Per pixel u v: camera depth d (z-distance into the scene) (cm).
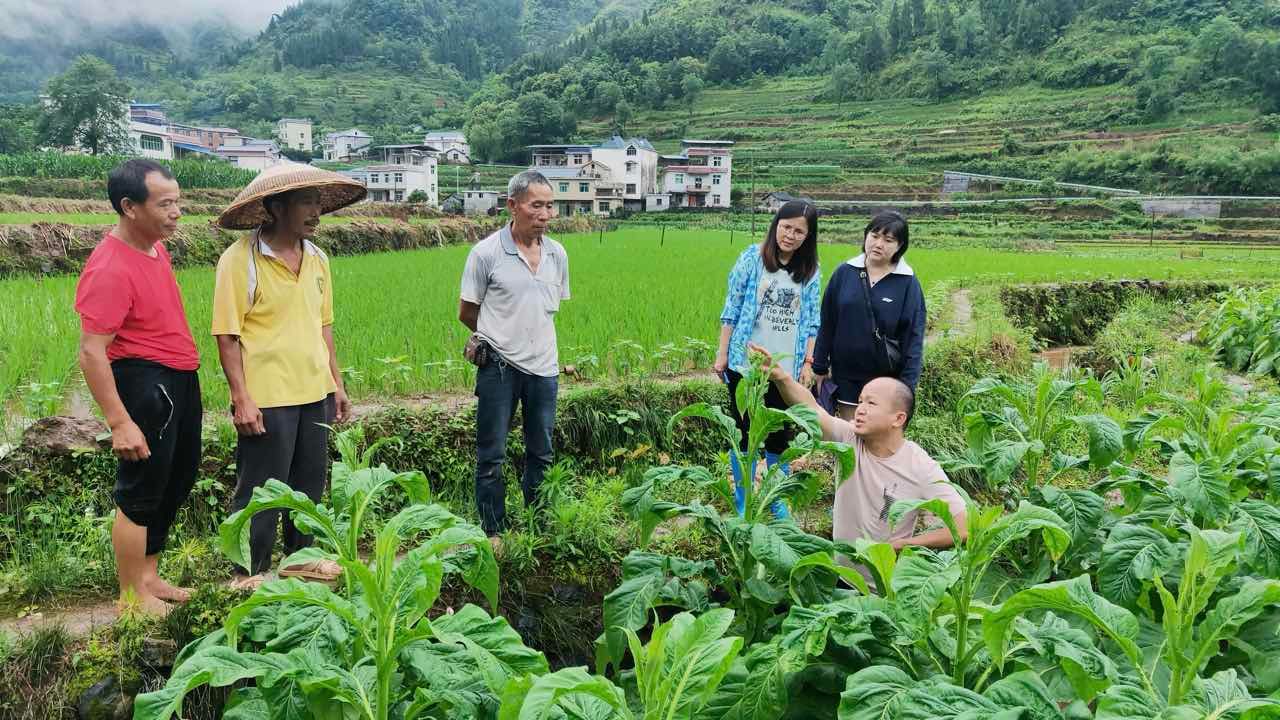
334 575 401
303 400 399
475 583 279
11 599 396
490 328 454
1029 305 1628
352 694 229
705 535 458
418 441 575
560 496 473
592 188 6938
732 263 1839
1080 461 392
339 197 434
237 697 269
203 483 492
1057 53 9269
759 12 12825
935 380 813
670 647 196
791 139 8925
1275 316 989
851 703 216
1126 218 5294
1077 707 228
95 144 6606
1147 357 1077
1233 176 5831
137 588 370
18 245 1395
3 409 575
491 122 9462
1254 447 370
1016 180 6419
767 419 337
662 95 10881
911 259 2352
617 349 802
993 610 218
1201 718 178
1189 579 212
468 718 234
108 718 330
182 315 379
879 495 380
